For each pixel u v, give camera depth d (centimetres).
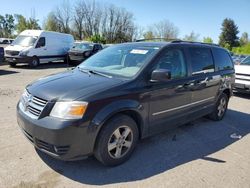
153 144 477
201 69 538
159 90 427
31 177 349
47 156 402
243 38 9075
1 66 1702
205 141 508
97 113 348
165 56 452
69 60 2006
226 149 476
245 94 1022
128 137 398
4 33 8538
